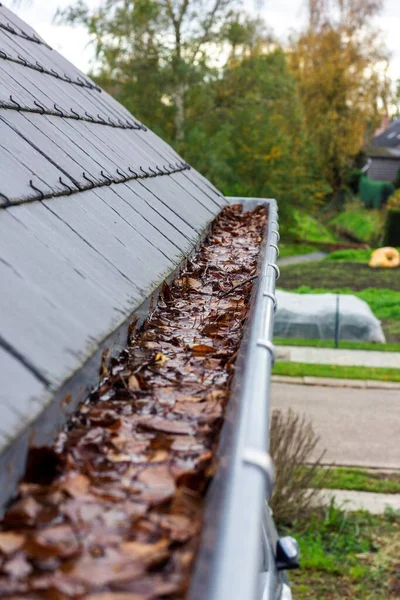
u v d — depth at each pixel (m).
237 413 1.26
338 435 9.66
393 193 39.50
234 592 0.80
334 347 15.12
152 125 21.25
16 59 3.64
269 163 23.75
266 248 3.25
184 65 20.30
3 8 4.92
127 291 1.96
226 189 22.11
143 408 1.59
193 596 0.90
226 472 1.07
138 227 2.63
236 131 23.16
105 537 1.07
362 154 47.66
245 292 2.83
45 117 3.00
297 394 11.70
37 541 1.04
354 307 16.16
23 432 1.14
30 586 0.94
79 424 1.44
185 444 1.43
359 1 41.09
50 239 1.82
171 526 1.11
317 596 5.67
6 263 1.49
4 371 1.19
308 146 29.77
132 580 0.97
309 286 22.11
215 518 1.01
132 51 20.77
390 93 42.09
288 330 15.95
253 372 1.36
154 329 2.21
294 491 6.88
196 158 21.23
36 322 1.39
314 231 37.12
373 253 26.41
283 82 23.02
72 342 1.45
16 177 2.00
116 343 1.82
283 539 3.52
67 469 1.26
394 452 9.07
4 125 2.37
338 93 41.56
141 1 20.11
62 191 2.23
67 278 1.69
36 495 1.15
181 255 2.82
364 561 6.26
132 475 1.28
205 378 1.85
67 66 4.95
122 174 3.19
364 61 41.53
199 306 2.58
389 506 7.20
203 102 22.06
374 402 11.33
